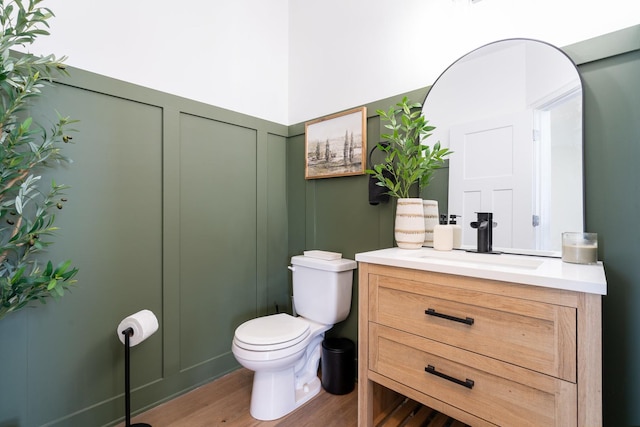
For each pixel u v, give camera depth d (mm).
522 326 926
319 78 2232
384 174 1821
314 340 1902
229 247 2072
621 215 1139
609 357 1151
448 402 1075
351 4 2049
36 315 1340
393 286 1231
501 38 1441
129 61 1613
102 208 1523
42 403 1350
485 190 1466
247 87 2174
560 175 1258
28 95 1156
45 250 1360
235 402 1727
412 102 1739
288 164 2457
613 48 1156
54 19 1390
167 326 1744
